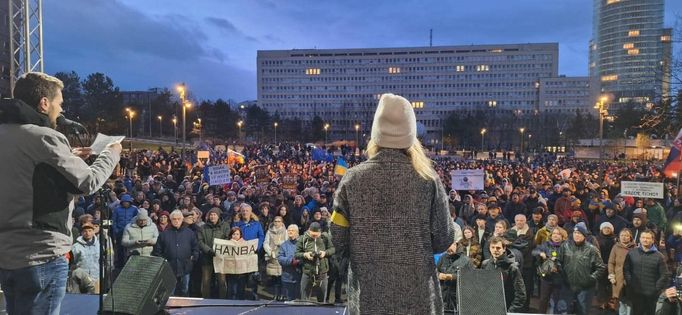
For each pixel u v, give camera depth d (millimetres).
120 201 9664
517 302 5980
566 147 81938
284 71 142375
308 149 60719
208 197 11539
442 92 136250
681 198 10648
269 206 11078
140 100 108000
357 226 1893
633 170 30406
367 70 139375
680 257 8305
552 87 129000
